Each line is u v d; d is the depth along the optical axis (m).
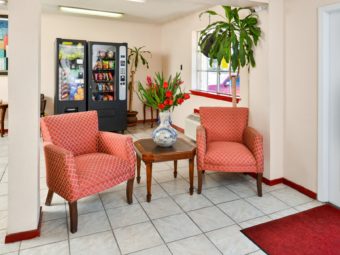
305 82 2.83
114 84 5.83
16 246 2.06
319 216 2.50
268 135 3.12
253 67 3.26
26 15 1.98
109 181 2.46
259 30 3.08
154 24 6.70
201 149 2.91
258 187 2.90
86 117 2.90
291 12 2.93
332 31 2.56
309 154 2.85
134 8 5.09
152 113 6.58
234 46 3.13
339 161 2.62
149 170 2.74
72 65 5.50
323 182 2.73
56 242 2.12
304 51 2.81
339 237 2.18
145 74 6.82
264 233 2.24
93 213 2.57
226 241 2.14
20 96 2.03
